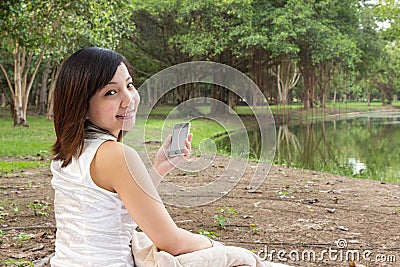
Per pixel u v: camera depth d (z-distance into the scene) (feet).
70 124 7.11
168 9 107.24
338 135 82.53
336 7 127.24
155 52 121.19
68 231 7.11
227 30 111.24
